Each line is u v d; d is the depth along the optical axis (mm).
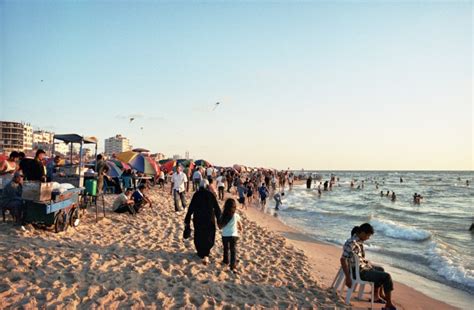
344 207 27609
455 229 18125
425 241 13875
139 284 5559
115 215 11492
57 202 7855
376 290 6191
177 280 6016
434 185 69000
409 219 22453
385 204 32375
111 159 19766
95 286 5145
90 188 10156
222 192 22516
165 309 4820
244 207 21906
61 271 5582
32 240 7023
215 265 7160
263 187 22578
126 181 18453
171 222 11312
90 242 7648
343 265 5996
